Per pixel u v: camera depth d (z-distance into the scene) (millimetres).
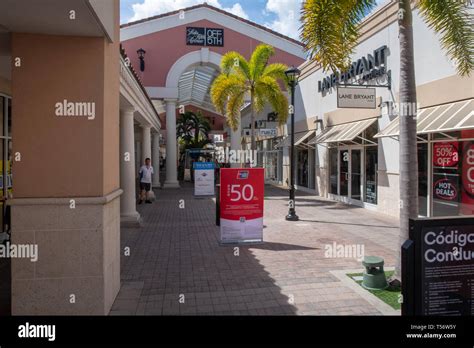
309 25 5504
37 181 4125
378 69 11805
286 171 23266
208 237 8938
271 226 10250
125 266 6543
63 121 4168
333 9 5387
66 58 4180
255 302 4895
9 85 7766
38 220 4121
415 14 9969
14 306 4109
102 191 4246
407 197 5281
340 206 14008
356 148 13992
